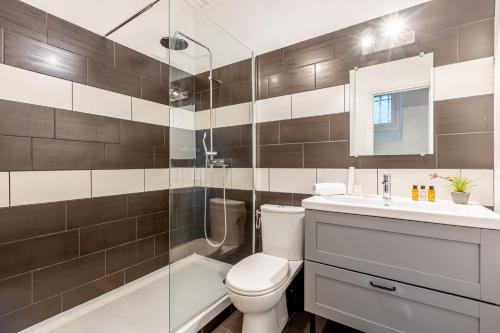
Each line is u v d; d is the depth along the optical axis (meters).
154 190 2.13
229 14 2.16
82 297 1.64
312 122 1.77
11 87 1.32
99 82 1.73
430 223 1.04
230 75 2.02
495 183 1.21
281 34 1.90
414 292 1.08
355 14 1.61
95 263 1.72
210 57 2.03
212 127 1.96
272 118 1.95
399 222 1.10
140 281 2.00
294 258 1.65
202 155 1.89
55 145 1.51
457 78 1.32
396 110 1.49
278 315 1.50
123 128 1.89
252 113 2.02
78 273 1.62
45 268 1.47
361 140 1.59
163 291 1.88
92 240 1.70
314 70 1.76
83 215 1.65
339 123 1.67
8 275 1.32
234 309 1.71
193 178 1.81
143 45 2.03
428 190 1.34
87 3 1.65
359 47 1.60
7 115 1.31
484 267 0.94
